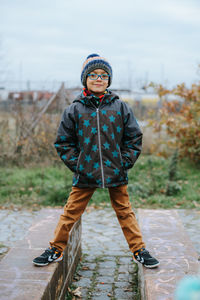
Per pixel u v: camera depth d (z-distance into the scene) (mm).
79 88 9469
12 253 3098
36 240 3410
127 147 2941
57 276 2867
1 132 9266
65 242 2984
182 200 6512
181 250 3248
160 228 3828
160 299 2369
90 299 3209
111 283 3512
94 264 3961
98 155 2809
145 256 2916
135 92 10875
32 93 10789
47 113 9234
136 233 2986
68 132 2904
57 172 8148
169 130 8922
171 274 2760
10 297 2338
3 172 8242
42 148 9078
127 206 3014
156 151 10062
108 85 3074
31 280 2586
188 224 5293
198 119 8625
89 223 5410
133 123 2949
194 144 8836
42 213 4281
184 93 8656
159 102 10859
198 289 1211
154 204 6320
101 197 6566
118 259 4102
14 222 5387
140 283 3170
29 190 6945
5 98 11938
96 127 2816
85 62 2982
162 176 7906
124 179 2920
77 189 2963
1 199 6477
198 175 8141
